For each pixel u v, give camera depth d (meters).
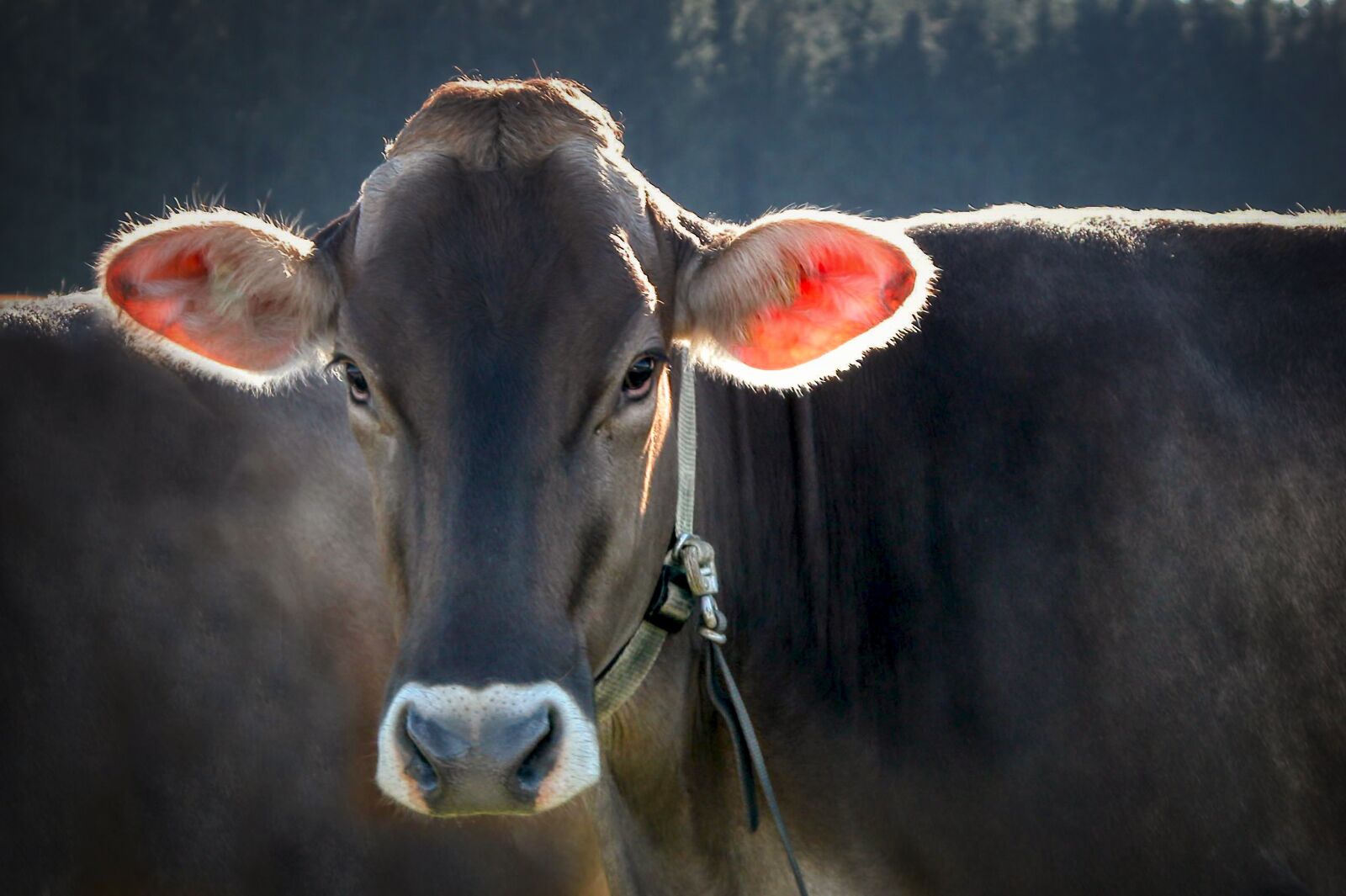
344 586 6.66
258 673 6.55
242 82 65.81
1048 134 65.50
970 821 5.49
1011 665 5.45
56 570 6.37
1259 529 5.47
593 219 4.75
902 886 5.68
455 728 4.15
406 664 4.30
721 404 5.88
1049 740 5.39
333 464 6.73
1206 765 5.36
